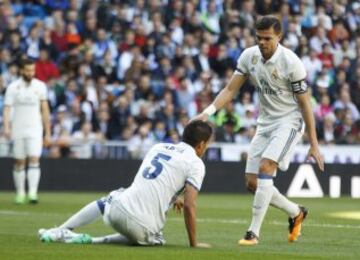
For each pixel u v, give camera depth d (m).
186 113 46.00
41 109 36.00
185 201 18.42
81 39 49.84
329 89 51.50
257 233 20.36
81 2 51.47
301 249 19.48
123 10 51.62
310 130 20.36
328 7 55.75
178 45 50.75
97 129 45.81
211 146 45.12
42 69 46.78
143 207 18.36
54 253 17.25
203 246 18.86
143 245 18.73
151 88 48.34
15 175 35.72
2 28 49.03
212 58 50.84
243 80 21.12
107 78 48.53
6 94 35.47
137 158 44.53
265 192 20.28
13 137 35.53
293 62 20.20
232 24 52.62
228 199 40.56
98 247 18.36
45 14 52.56
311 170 45.16
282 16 54.03
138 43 50.03
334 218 30.02
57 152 44.09
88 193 43.09
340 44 54.69
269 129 20.77
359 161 47.03
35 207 33.09
